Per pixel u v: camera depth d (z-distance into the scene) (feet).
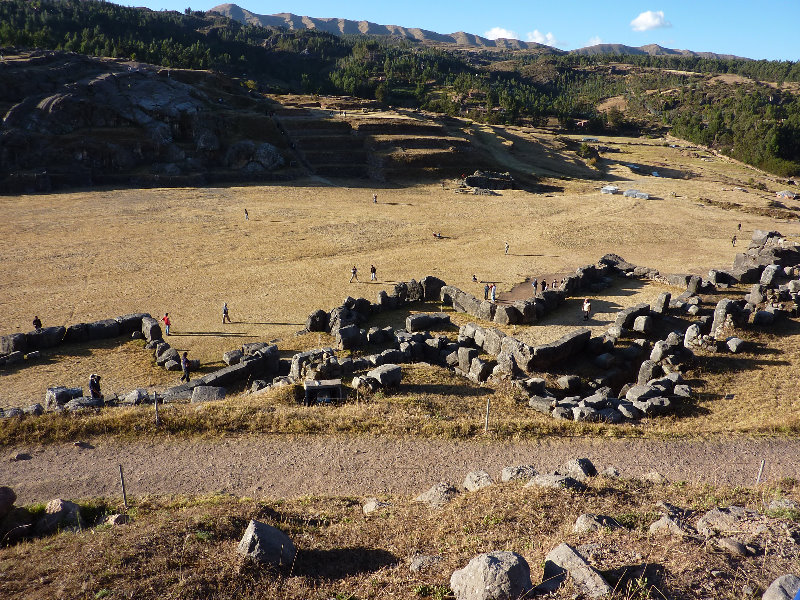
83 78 357.61
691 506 45.57
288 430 69.92
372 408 75.77
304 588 35.94
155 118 342.44
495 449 66.28
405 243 211.20
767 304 122.62
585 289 156.66
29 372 101.40
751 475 59.62
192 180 312.91
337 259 187.52
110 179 303.48
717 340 102.68
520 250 205.16
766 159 515.09
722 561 33.58
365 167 362.74
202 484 58.49
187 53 623.77
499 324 129.59
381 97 633.61
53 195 272.51
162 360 106.63
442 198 308.60
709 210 284.82
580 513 44.19
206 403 78.18
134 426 69.31
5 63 336.90
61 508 49.03
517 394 85.61
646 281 164.14
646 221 255.91
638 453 65.21
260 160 344.28
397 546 41.70
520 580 29.99
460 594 31.22
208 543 41.01
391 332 113.19
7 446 65.41
